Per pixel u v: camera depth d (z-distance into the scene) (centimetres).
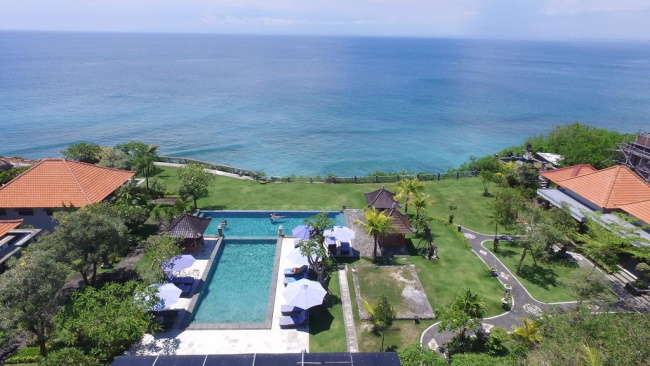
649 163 4741
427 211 4641
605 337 2016
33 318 2175
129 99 13738
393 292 3108
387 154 9044
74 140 9194
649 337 1884
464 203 4891
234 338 2602
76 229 2692
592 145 5694
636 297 3084
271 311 2856
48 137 9350
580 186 4162
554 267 3506
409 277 3312
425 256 3644
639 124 11631
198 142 9456
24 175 4016
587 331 2080
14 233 3388
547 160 5809
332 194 5175
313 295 2714
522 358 2162
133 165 4906
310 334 2658
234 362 1772
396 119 12156
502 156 6444
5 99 12888
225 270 3466
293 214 4556
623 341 1903
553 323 2252
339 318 2827
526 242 3262
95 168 4372
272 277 3278
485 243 3925
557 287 3219
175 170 5897
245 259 3644
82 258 2834
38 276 2191
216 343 2553
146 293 2505
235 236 4000
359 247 3822
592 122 11900
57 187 3972
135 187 4428
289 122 11500
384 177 5691
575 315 2327
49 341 2461
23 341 2503
